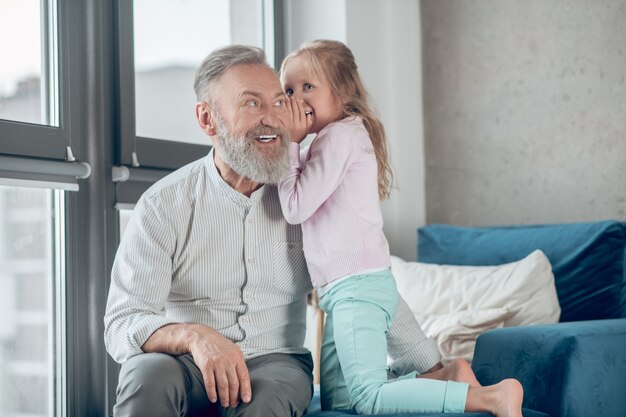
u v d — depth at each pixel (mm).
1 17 2359
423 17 3785
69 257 2479
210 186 2084
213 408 1893
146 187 2764
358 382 1947
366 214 2107
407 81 3770
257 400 1759
